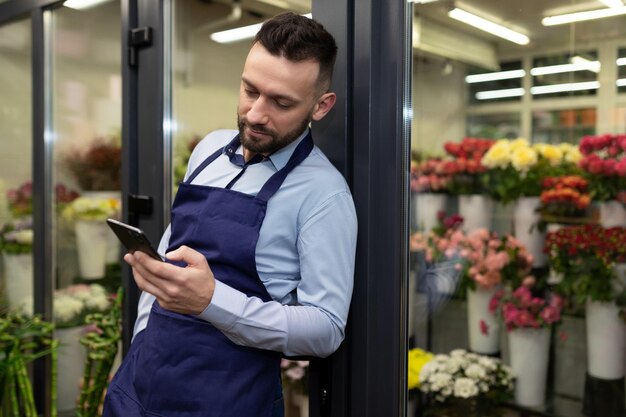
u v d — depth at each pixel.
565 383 1.58
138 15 1.79
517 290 1.61
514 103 2.07
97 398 1.80
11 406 2.16
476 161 1.76
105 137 2.10
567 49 1.88
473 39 1.98
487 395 1.56
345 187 1.13
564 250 1.53
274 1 1.63
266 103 1.01
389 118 1.27
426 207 1.74
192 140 1.83
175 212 1.17
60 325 2.17
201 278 0.96
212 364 1.05
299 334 1.02
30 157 2.31
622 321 1.47
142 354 1.11
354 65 1.28
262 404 1.09
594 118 1.86
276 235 1.09
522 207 1.68
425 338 1.69
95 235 2.10
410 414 1.54
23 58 2.30
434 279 1.72
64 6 2.13
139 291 1.83
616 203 1.52
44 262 2.20
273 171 1.13
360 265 1.29
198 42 1.82
